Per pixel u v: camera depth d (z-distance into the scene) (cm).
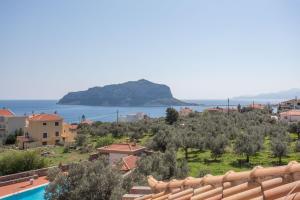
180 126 7994
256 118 9019
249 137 5306
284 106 14688
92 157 5394
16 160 4478
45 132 8200
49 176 3309
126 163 4062
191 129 7300
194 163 5181
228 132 6850
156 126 8356
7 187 3719
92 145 7300
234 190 503
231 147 6238
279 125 7731
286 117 10306
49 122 8244
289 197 372
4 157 4494
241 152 5209
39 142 8056
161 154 3800
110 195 2427
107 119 19988
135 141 7456
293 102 14825
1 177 3884
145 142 6944
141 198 759
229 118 8956
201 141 5684
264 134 7075
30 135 8094
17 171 4431
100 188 2436
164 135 5962
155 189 769
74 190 2450
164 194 700
